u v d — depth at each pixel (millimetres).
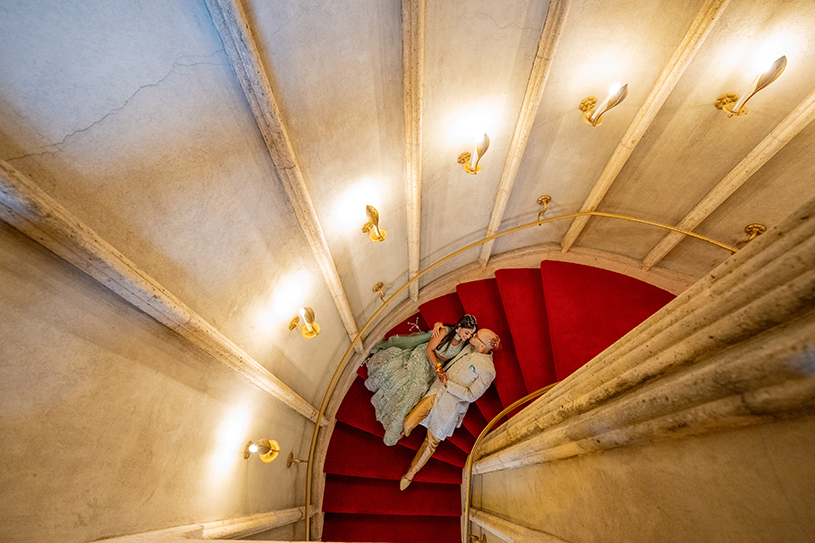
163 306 1584
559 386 1883
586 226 4457
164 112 1410
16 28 1009
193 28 1386
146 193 1465
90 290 1361
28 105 1071
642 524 1082
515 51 2633
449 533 3967
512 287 4707
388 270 3879
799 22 2447
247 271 2188
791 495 686
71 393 1322
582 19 2596
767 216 3469
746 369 732
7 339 1119
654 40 2732
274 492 3033
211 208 1784
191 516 1960
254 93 1642
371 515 4012
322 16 1744
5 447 1123
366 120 2391
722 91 2926
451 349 3951
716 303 896
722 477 835
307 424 3727
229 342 2113
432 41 2225
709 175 3469
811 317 674
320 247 2574
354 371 4273
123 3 1178
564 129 3389
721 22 2582
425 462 3949
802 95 2707
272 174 2055
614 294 4484
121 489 1528
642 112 3143
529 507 2000
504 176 3605
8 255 1115
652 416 996
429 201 3416
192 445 1993
